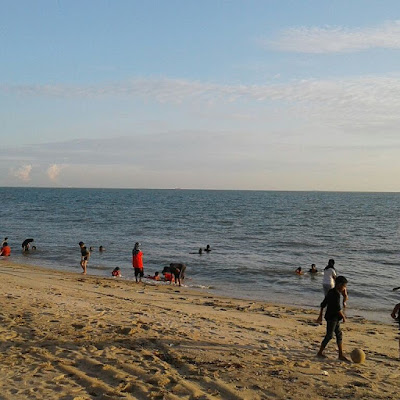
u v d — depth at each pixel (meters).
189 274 23.23
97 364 7.45
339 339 8.56
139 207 99.25
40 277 19.41
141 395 6.36
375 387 6.96
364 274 24.48
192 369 7.40
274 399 6.38
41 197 150.75
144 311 12.23
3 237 39.12
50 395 6.25
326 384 7.01
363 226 58.16
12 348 8.15
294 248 35.59
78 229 48.41
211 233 46.41
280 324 12.14
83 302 12.98
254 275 23.19
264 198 172.12
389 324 13.84
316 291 19.67
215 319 11.96
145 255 29.78
